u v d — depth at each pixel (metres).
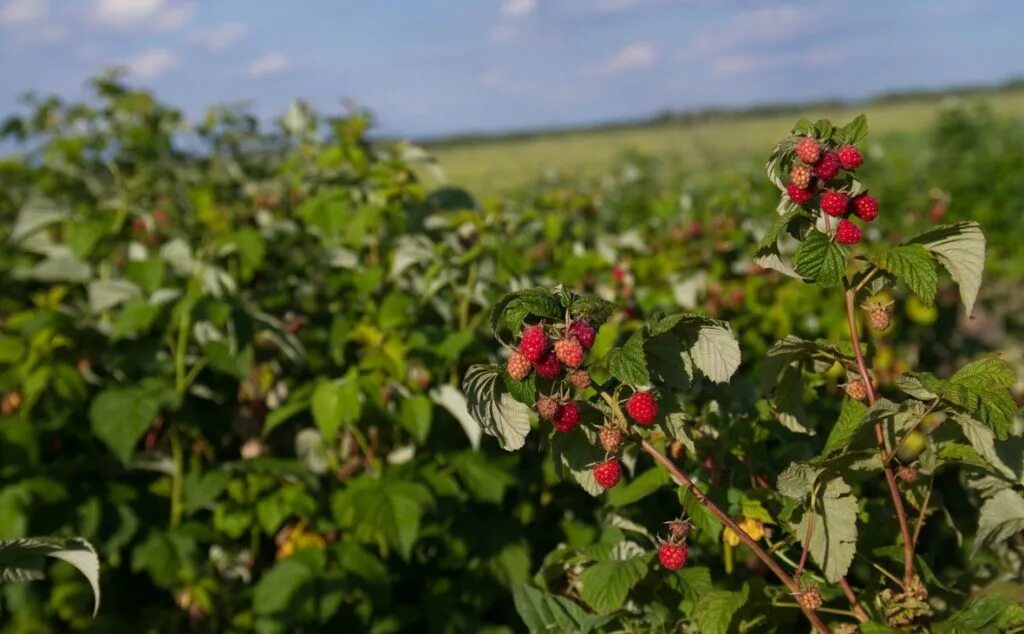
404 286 1.41
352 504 1.07
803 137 0.60
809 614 0.58
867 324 1.51
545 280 1.43
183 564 1.17
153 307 1.22
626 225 2.54
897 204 2.60
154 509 1.24
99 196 2.05
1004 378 0.56
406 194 1.48
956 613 0.61
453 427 1.21
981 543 0.70
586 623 0.70
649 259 1.72
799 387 0.69
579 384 0.54
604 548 0.76
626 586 0.69
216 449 1.37
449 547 1.14
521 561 1.14
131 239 1.69
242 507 1.18
